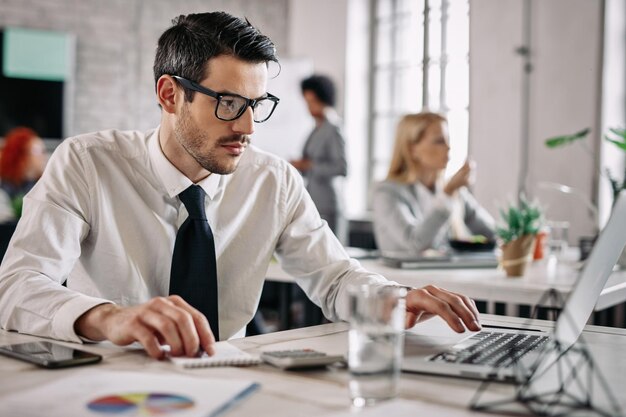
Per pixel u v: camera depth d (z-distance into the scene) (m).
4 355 1.09
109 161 1.57
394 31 6.24
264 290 3.38
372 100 6.44
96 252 1.56
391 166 3.23
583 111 4.61
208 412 0.81
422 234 2.96
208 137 1.45
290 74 6.43
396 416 0.83
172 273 1.49
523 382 0.98
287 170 1.75
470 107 5.26
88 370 1.01
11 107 6.34
